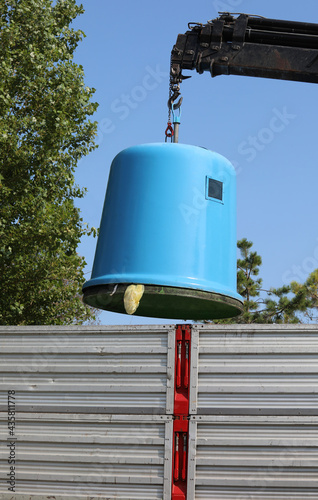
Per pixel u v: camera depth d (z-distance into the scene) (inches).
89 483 267.3
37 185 590.2
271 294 1037.8
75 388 274.7
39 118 599.5
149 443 265.0
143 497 262.1
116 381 272.8
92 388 273.4
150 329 273.1
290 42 330.6
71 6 667.4
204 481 259.6
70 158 614.2
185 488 259.8
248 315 978.1
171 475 260.7
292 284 1015.0
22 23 613.9
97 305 319.9
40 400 277.6
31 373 280.1
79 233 612.4
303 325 264.2
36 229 570.6
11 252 583.5
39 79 589.3
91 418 271.0
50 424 275.7
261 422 260.5
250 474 259.1
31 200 581.9
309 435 258.7
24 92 598.9
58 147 615.8
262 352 264.8
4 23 607.8
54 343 280.1
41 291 659.4
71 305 661.9
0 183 551.5
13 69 605.6
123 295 291.7
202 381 267.6
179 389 268.7
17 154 559.2
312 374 261.7
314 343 263.4
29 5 616.4
